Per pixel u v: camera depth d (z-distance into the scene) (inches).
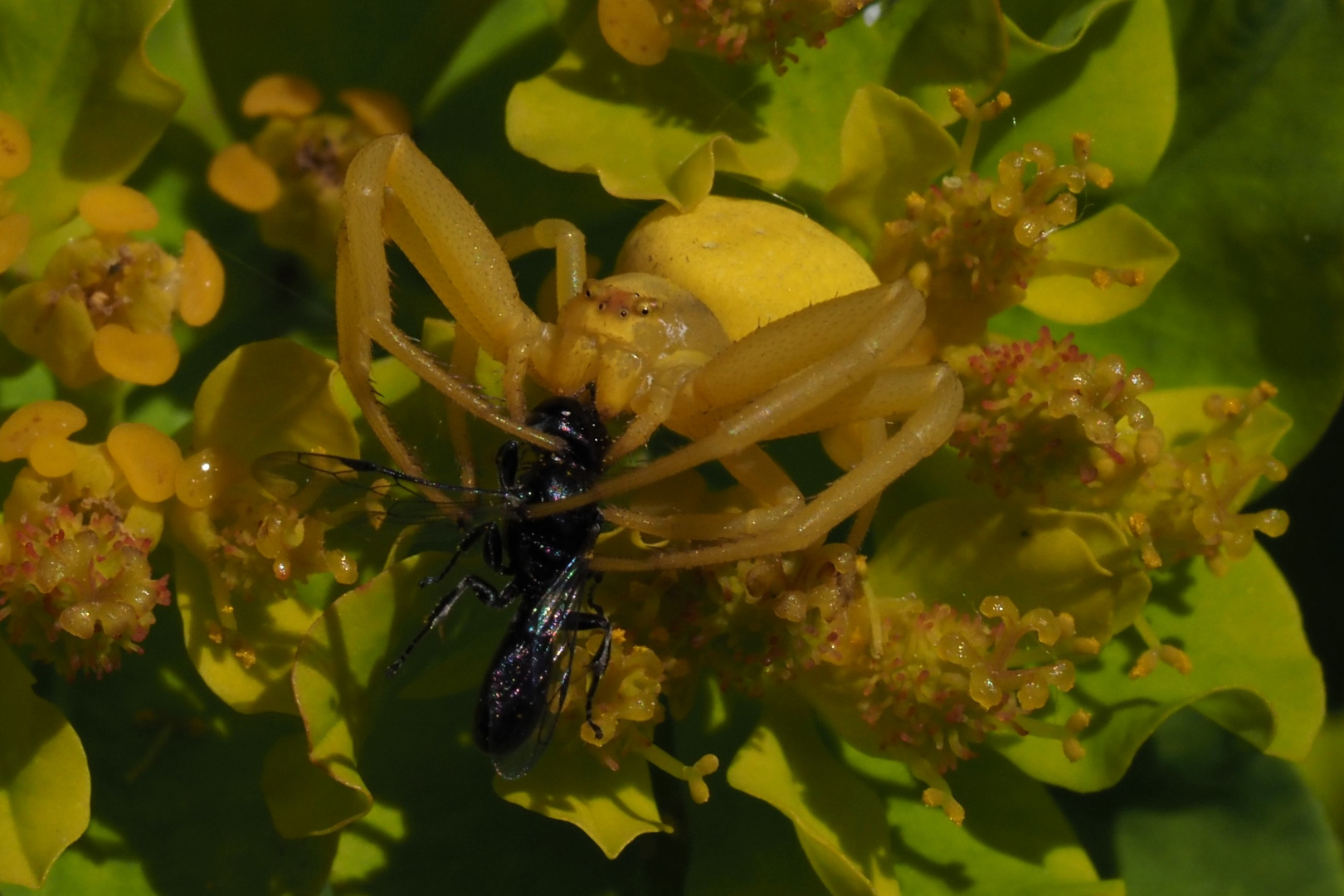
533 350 5.0
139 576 5.0
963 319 5.1
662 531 5.0
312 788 5.0
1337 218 5.1
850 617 5.0
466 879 5.1
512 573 5.0
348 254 5.0
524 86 5.1
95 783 5.1
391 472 5.0
